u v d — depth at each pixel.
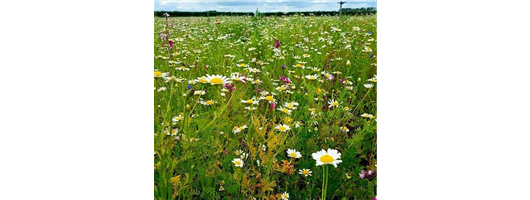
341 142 2.41
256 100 2.76
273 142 1.88
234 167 1.85
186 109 1.68
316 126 2.64
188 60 4.71
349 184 2.03
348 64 3.75
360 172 2.02
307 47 5.21
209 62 4.68
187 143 1.69
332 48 5.40
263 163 1.88
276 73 4.15
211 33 7.86
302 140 2.38
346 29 7.58
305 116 2.64
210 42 6.43
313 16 10.51
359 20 9.30
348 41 5.73
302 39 6.25
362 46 5.35
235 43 6.24
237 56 4.84
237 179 1.77
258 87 3.24
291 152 2.03
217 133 2.17
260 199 1.86
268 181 1.77
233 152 2.13
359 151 2.28
